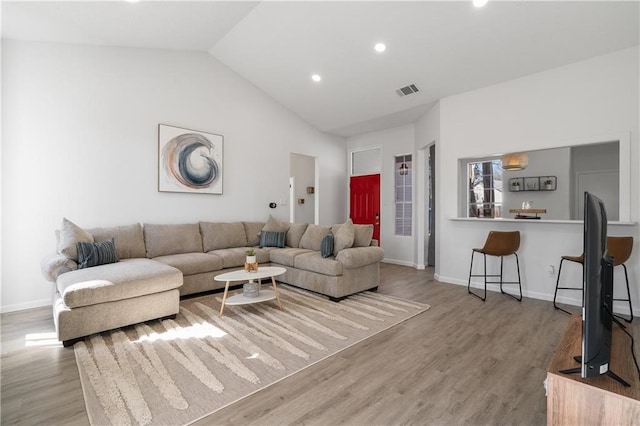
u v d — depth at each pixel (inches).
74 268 116.0
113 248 130.6
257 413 64.2
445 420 62.2
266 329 108.0
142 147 162.9
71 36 135.4
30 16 115.7
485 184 217.6
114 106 153.6
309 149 252.7
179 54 177.3
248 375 78.2
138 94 161.6
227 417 62.8
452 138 176.7
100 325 99.5
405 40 142.6
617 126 124.4
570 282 138.6
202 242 174.9
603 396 45.4
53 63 136.6
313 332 105.9
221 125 196.5
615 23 113.0
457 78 159.8
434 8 123.6
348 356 89.4
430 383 75.7
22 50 129.6
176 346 94.1
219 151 193.8
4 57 125.6
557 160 183.6
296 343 97.1
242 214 208.1
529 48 132.0
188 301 141.0
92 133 146.8
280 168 230.8
